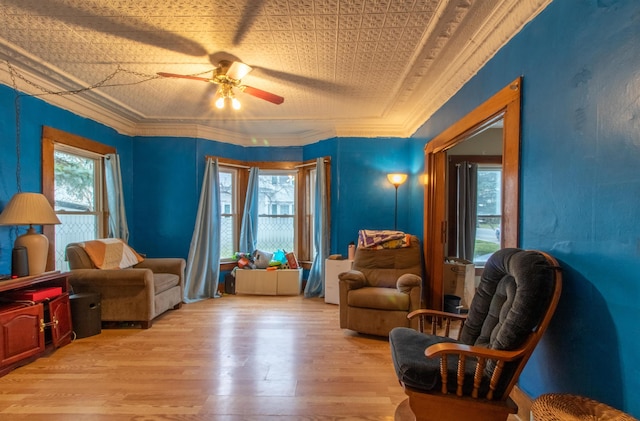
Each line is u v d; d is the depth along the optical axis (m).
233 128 4.71
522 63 1.83
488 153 4.45
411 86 3.09
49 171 3.16
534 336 1.36
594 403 1.17
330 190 4.67
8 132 2.79
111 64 2.71
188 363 2.48
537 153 1.69
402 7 1.92
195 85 3.14
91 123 3.76
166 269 4.02
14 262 2.51
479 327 1.81
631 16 1.17
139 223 4.51
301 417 1.84
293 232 5.21
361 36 2.24
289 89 3.21
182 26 2.14
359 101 3.53
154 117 4.18
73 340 2.92
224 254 4.99
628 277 1.18
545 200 1.62
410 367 1.52
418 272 3.53
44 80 2.99
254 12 1.98
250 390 2.11
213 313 3.78
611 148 1.25
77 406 1.92
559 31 1.53
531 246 1.74
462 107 2.68
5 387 2.12
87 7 1.94
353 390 2.12
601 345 1.29
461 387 1.45
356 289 3.19
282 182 5.23
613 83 1.24
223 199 5.00
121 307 3.23
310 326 3.34
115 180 3.99
